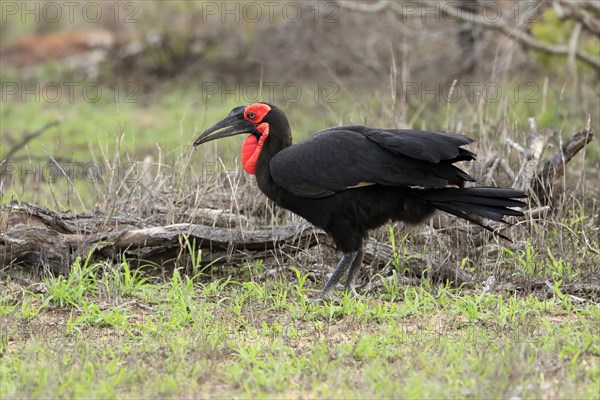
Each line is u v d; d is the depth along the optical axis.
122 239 11.27
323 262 11.58
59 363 8.29
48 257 11.19
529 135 14.39
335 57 24.95
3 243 11.05
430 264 11.15
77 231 11.56
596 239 12.00
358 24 24.62
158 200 12.62
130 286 10.60
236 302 10.10
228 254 11.45
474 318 9.58
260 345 8.95
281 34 26.30
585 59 19.81
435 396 7.50
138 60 27.31
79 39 29.48
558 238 11.59
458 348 8.61
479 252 11.77
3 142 20.17
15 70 28.11
